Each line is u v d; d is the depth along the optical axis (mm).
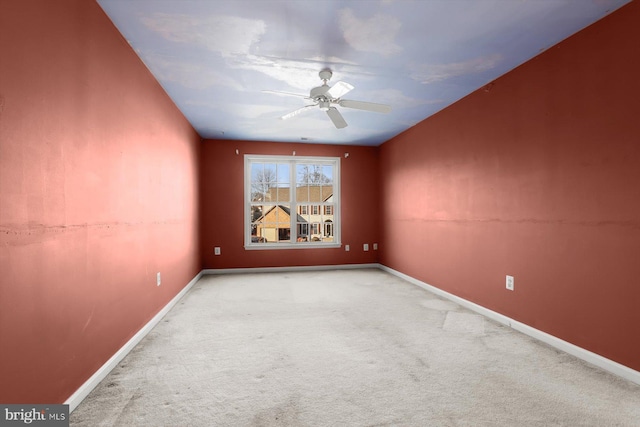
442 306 3512
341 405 1705
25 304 1354
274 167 5824
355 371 2070
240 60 2703
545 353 2322
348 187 5934
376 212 6047
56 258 1555
